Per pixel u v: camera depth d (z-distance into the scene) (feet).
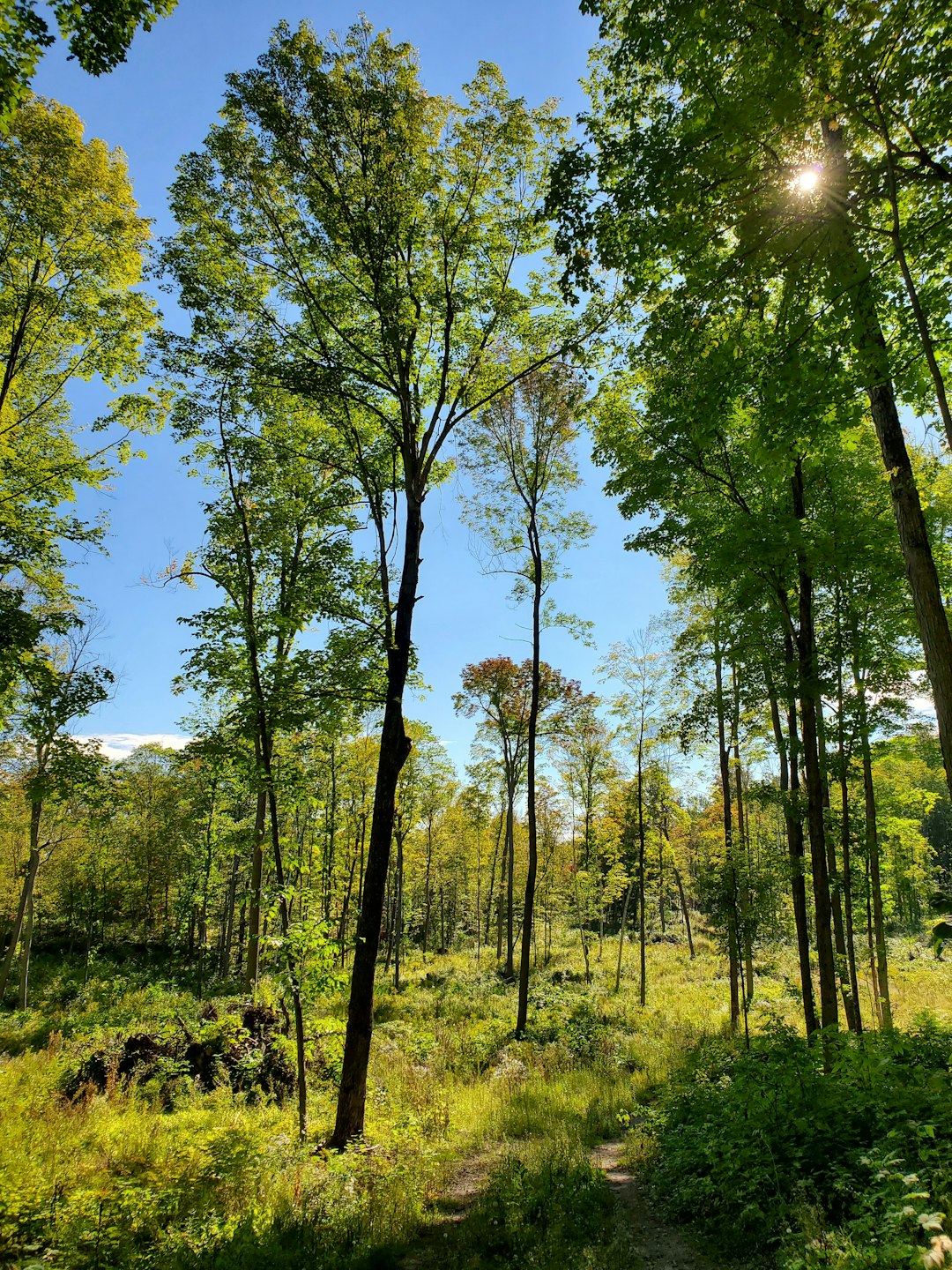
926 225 17.94
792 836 35.96
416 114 29.01
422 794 82.38
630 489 36.76
